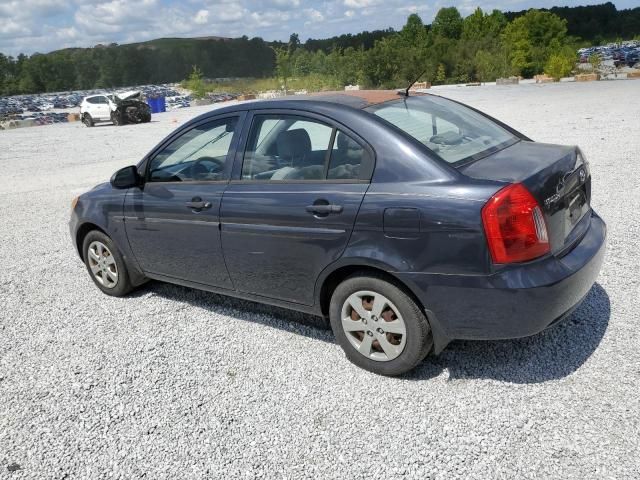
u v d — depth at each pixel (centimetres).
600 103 1809
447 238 303
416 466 272
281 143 379
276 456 288
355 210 331
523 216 294
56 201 997
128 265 497
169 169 446
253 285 403
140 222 462
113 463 293
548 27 7012
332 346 396
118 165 1372
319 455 286
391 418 309
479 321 308
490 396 319
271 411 325
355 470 273
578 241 340
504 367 346
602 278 458
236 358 390
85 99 2839
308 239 354
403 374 349
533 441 280
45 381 381
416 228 311
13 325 478
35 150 1900
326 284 366
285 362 379
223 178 408
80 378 380
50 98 11650
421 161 322
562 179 328
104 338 438
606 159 909
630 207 643
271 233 372
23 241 748
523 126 1391
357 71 4566
